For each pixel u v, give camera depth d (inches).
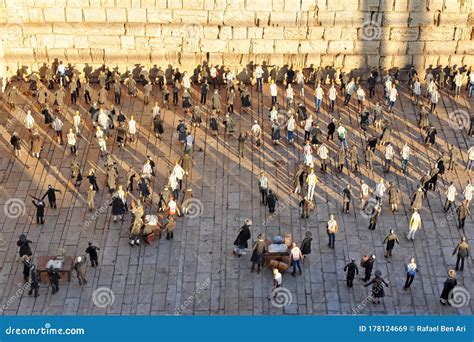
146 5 2026.3
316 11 2033.7
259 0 2016.5
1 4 2020.2
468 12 2028.8
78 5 2027.6
